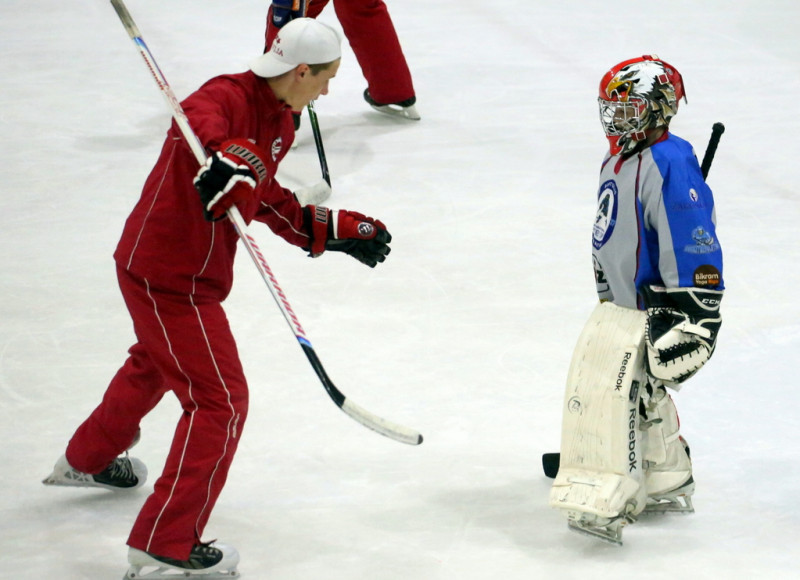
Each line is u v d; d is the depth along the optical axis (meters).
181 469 11.27
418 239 20.86
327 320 17.84
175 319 11.52
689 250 11.39
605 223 11.97
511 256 20.16
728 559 11.88
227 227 11.66
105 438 12.77
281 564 11.96
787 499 13.03
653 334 11.71
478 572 11.76
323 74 11.66
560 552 12.10
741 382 15.78
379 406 15.32
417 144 25.80
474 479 13.62
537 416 15.06
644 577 11.58
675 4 37.09
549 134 26.33
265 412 15.18
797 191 23.06
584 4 37.09
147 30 34.31
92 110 27.83
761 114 27.44
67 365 16.42
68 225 21.47
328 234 13.20
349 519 12.80
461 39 33.47
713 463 13.83
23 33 34.16
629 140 11.60
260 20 35.47
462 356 16.69
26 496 13.30
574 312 18.09
